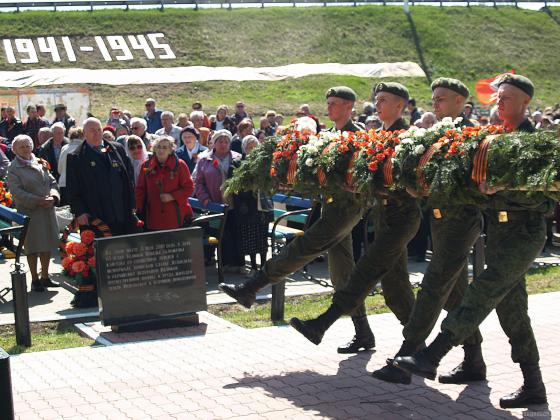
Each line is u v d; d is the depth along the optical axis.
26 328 7.47
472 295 5.18
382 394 5.81
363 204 5.89
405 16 59.53
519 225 5.19
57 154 13.61
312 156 6.00
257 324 8.14
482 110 30.70
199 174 11.06
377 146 5.66
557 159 4.77
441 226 5.50
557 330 7.58
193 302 8.02
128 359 6.79
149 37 53.66
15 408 5.57
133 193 9.47
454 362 6.56
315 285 10.28
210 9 57.81
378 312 8.56
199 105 21.30
